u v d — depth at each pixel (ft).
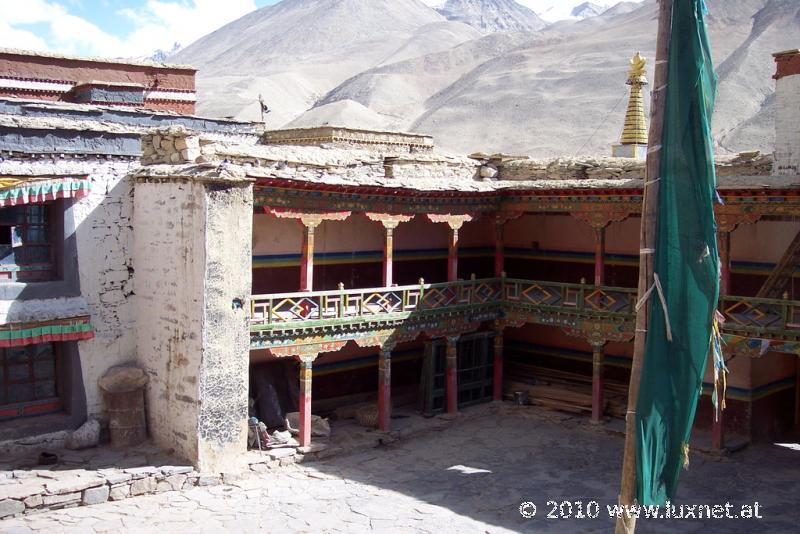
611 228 82.94
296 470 64.08
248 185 61.05
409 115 369.71
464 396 81.66
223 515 54.34
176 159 64.95
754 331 63.87
